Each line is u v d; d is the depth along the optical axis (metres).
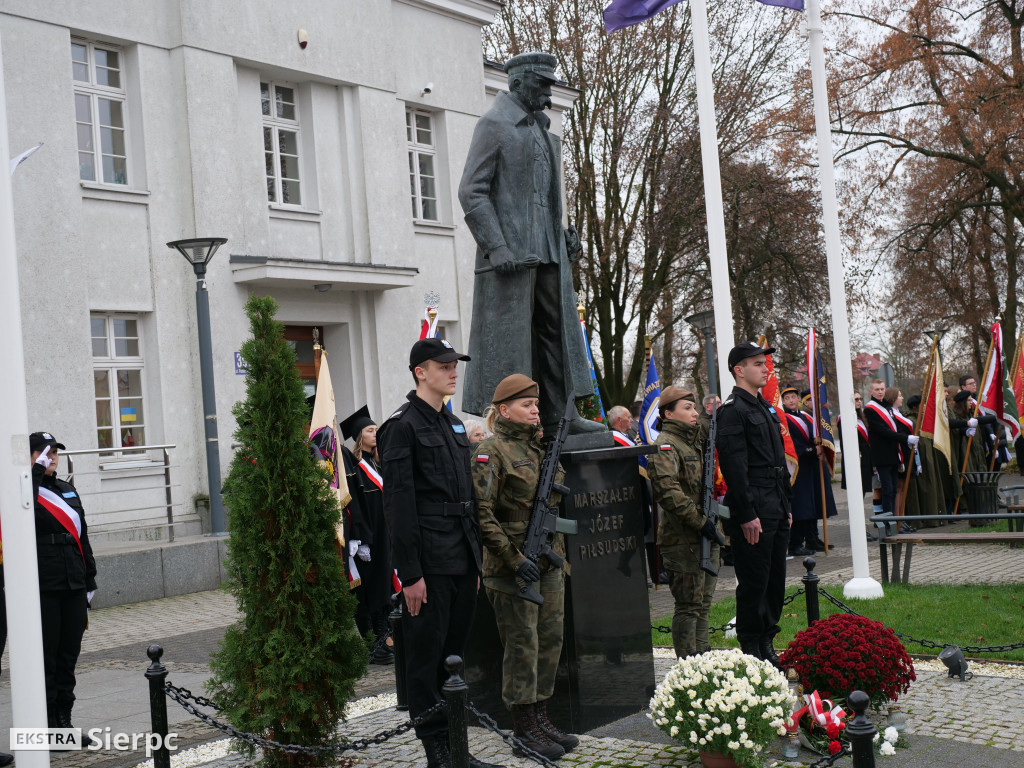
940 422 15.74
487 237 6.92
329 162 19.58
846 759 5.71
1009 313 27.33
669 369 33.44
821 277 29.69
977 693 6.96
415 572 5.54
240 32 17.75
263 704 5.87
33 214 15.03
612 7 10.42
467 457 5.87
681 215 29.81
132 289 16.31
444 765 5.66
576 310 7.34
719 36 29.38
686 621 7.37
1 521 5.37
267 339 6.09
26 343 14.83
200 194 17.00
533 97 7.18
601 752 6.11
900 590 10.69
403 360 20.55
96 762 6.52
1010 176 24.67
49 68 15.34
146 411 16.56
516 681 6.09
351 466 9.34
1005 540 10.73
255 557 5.90
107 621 12.12
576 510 6.63
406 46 21.19
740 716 5.38
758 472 7.55
